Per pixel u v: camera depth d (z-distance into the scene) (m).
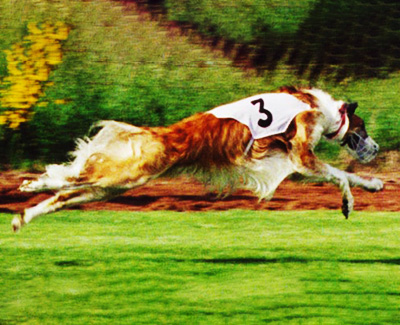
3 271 7.92
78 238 9.17
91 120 13.27
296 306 6.93
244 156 8.64
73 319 6.67
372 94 13.87
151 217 10.22
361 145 9.58
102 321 6.62
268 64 14.18
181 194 11.41
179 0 14.77
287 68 14.13
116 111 13.42
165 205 10.88
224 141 8.50
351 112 9.34
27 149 13.07
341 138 9.45
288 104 8.83
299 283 7.55
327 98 9.19
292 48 14.21
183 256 8.45
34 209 8.25
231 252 8.60
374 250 8.66
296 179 12.20
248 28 14.38
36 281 7.62
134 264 8.15
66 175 8.27
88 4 14.52
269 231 9.52
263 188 8.88
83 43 14.07
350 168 12.92
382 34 14.24
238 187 8.94
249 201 11.06
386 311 6.80
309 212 10.48
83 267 8.05
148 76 13.89
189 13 14.66
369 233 9.39
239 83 13.84
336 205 10.87
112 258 8.36
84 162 8.25
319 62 14.19
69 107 13.32
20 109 12.98
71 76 13.64
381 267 8.04
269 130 8.63
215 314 6.75
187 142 8.35
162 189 11.69
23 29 14.02
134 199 11.15
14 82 13.05
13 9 14.27
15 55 13.23
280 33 14.23
